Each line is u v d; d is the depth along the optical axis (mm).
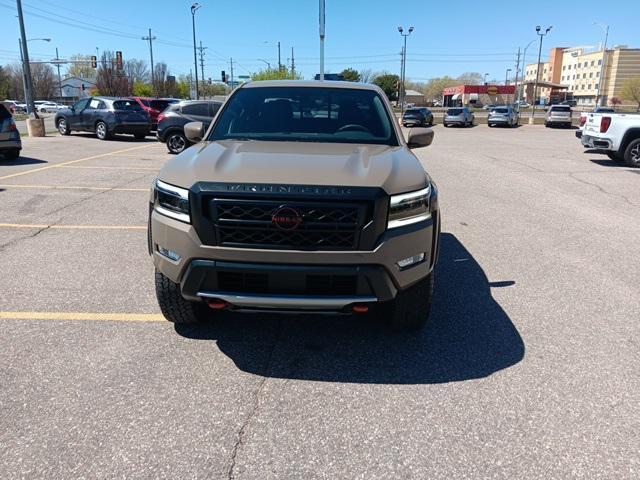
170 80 74875
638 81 101438
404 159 3652
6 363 3303
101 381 3131
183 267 3137
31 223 6723
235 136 4258
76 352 3461
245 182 3035
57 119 22312
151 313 4090
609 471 2471
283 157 3469
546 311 4285
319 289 3072
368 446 2621
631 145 13227
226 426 2750
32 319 3939
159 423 2760
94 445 2578
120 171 11266
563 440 2686
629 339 3811
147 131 20641
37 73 95188
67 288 4551
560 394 3094
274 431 2719
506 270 5277
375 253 3027
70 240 5988
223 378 3205
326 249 3023
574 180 11117
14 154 12961
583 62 137000
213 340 3686
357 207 3000
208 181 3070
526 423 2818
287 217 2961
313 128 4332
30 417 2775
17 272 4926
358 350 3592
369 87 4918
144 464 2459
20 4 25281
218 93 93625
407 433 2725
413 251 3178
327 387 3137
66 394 2988
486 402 3006
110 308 4164
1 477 2354
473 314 4199
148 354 3467
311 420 2816
